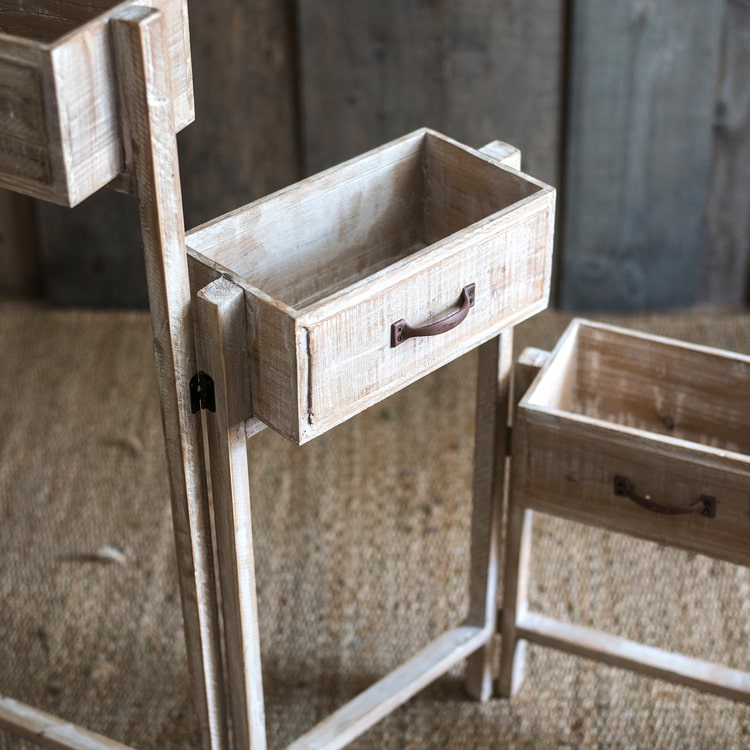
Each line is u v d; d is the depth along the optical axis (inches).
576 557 107.3
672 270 134.2
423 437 120.8
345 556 107.6
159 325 64.3
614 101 123.6
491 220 69.6
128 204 130.6
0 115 56.9
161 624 102.0
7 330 135.0
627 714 93.4
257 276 73.5
